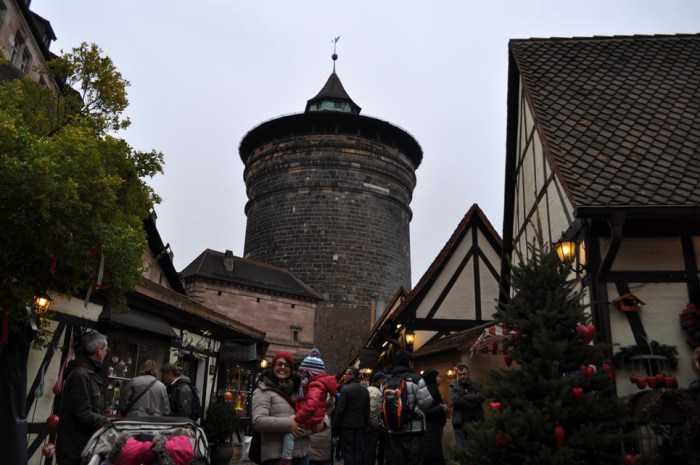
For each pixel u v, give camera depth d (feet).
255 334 50.83
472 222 53.57
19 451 18.72
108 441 13.62
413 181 151.43
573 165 26.48
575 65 34.76
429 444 24.07
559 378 17.66
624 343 23.06
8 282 17.17
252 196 145.38
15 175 15.40
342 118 137.28
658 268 23.80
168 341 36.11
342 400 23.13
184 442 13.32
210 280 112.06
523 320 19.26
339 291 128.47
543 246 21.52
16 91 19.35
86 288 26.76
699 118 29.53
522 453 17.20
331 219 132.98
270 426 13.82
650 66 34.32
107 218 19.01
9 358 19.08
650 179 25.04
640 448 20.70
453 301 51.85
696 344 22.57
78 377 15.79
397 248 138.82
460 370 25.90
